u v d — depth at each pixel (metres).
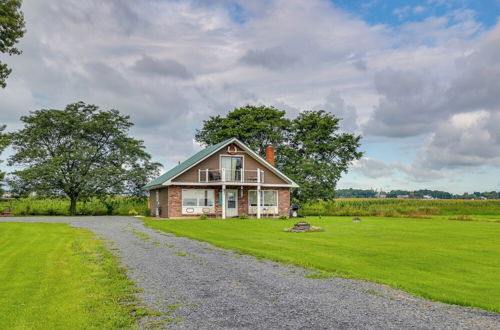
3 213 39.44
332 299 7.50
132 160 43.34
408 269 10.34
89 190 40.28
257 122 46.41
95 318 6.39
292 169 44.31
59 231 20.28
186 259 12.03
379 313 6.65
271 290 8.20
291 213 36.62
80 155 39.34
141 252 13.41
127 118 44.19
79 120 41.19
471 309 6.89
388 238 17.53
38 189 38.81
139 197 44.88
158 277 9.50
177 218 31.09
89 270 10.16
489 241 16.41
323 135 45.00
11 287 8.35
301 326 6.02
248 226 24.05
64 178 39.44
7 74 20.62
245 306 7.07
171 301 7.42
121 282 8.87
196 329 5.91
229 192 33.81
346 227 23.58
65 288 8.30
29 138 39.47
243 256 12.57
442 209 46.47
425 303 7.25
